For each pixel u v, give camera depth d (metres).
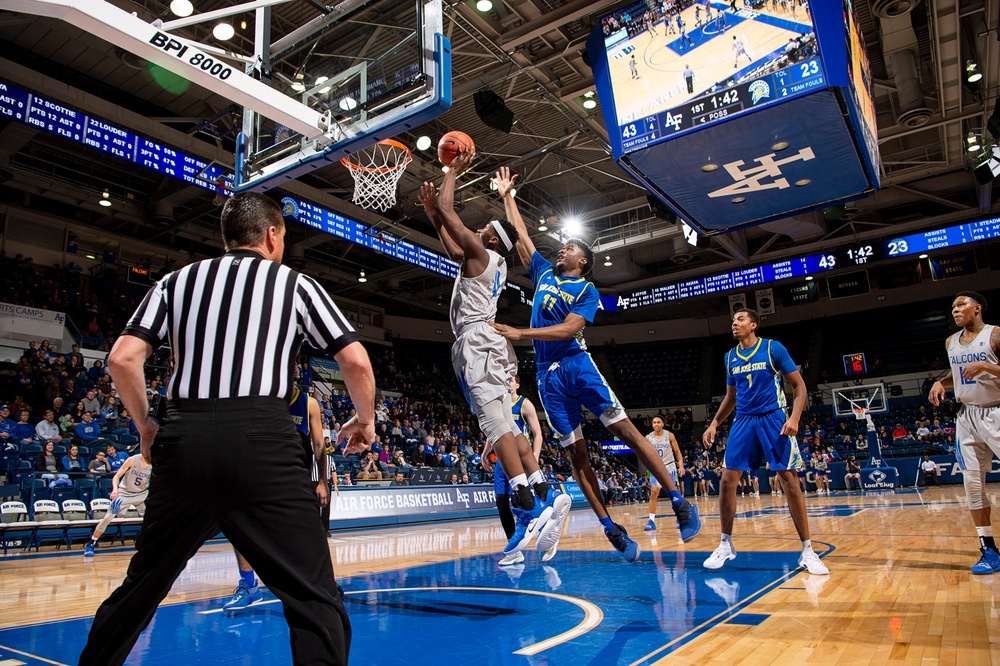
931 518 7.38
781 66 6.61
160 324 1.57
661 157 7.73
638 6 7.57
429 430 19.55
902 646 2.14
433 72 4.43
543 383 3.93
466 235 3.47
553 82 12.91
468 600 3.32
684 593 3.26
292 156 5.12
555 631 2.54
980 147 15.59
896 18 11.41
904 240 19.38
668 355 30.22
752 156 7.77
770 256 22.61
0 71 11.38
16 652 2.50
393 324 26.98
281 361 1.53
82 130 11.39
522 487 3.44
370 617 2.95
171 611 3.31
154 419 1.66
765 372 4.05
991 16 11.11
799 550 4.89
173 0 4.02
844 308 27.23
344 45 4.88
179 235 19.47
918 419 22.25
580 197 19.98
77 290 16.88
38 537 8.56
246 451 1.40
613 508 16.53
